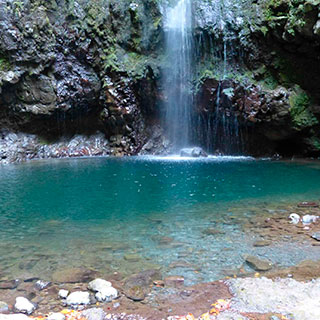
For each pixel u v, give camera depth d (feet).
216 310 7.85
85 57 47.47
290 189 23.00
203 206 18.61
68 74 47.14
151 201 20.03
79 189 23.89
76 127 50.90
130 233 14.20
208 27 42.68
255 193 21.83
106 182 26.48
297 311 7.58
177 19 44.96
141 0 46.42
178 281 9.66
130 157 46.68
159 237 13.64
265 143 46.06
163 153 49.78
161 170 33.04
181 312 7.94
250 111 41.32
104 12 47.09
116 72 46.65
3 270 10.68
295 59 40.63
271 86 41.75
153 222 15.76
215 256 11.59
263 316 7.46
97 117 50.78
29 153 46.19
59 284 9.69
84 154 49.21
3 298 8.88
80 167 35.83
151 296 8.84
